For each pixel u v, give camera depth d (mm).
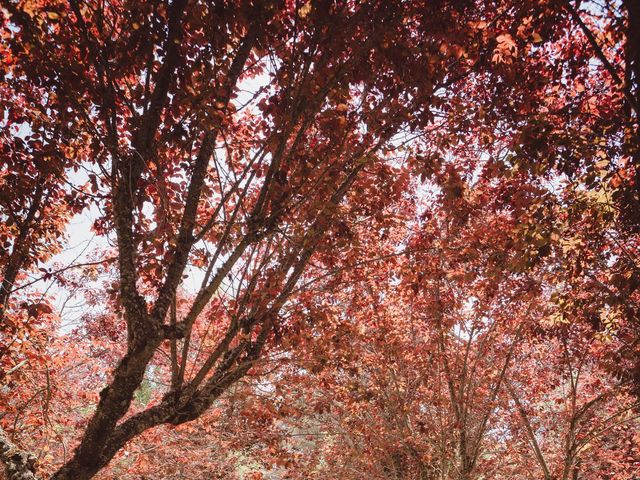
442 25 5199
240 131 6777
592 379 14398
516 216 7066
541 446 15227
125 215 4695
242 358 5977
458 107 6043
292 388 9914
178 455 11094
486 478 13695
